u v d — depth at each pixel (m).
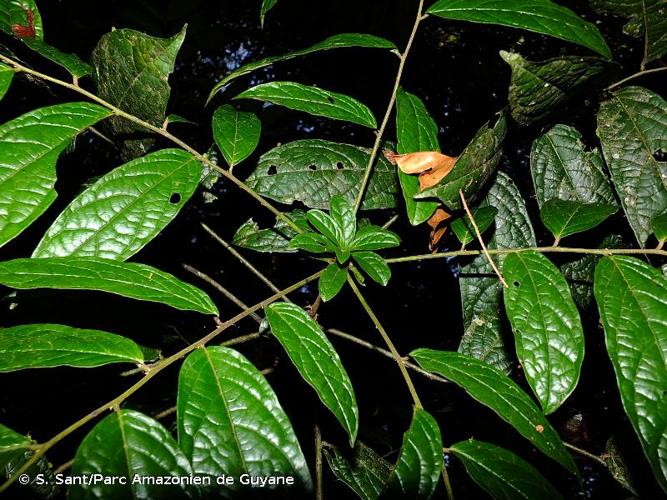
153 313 0.54
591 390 0.64
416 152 0.41
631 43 0.62
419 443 0.30
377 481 0.50
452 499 0.29
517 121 0.41
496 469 0.30
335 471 0.50
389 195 0.53
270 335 0.47
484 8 0.39
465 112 0.88
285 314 0.33
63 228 0.34
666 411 0.29
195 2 0.73
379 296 0.96
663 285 0.35
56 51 0.41
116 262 0.33
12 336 0.30
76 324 0.51
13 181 0.32
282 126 0.73
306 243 0.39
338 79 0.92
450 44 0.88
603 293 0.34
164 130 0.40
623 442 0.49
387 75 0.89
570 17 0.38
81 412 0.58
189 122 0.43
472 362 0.35
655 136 0.43
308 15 0.89
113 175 0.36
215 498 0.25
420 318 0.97
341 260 0.38
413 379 0.78
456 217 0.44
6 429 0.26
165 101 0.40
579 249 0.38
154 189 0.36
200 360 0.30
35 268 0.31
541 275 0.36
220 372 0.29
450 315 0.98
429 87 0.89
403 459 0.29
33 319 0.49
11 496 0.36
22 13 0.43
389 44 0.43
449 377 0.34
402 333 0.96
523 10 0.38
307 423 0.61
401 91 0.43
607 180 0.49
